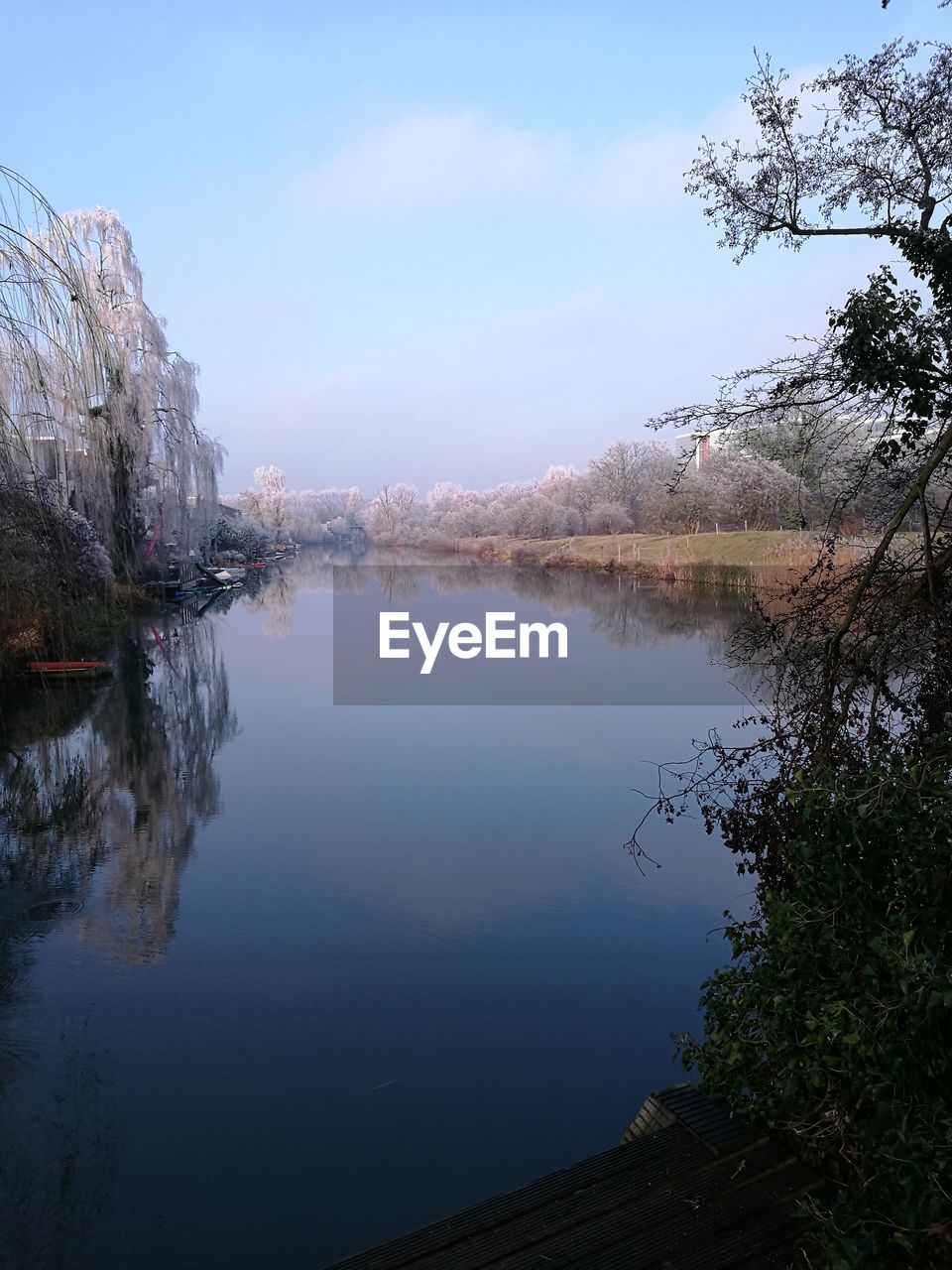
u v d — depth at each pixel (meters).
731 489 34.16
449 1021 5.55
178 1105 4.77
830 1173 2.87
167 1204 4.08
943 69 3.81
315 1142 4.48
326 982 6.04
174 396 28.67
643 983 5.96
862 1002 2.41
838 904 2.57
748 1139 3.07
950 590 3.76
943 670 3.53
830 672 3.88
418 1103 4.76
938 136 3.84
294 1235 3.89
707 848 8.39
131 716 14.93
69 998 5.86
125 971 6.22
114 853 8.59
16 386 8.01
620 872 7.85
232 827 9.30
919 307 3.46
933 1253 2.26
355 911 7.15
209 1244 3.87
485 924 6.87
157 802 10.28
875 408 3.91
